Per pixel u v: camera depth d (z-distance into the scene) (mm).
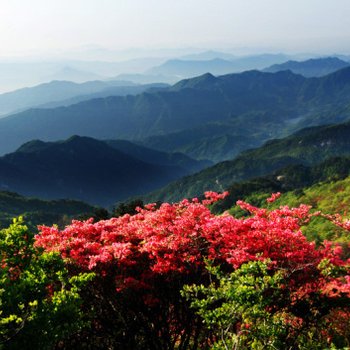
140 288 12766
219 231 13133
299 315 11438
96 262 12203
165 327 13336
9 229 9797
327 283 11969
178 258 12422
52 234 14078
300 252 11852
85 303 12836
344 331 11586
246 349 10492
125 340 13398
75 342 13008
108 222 15617
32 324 7754
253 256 11625
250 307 8797
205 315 8859
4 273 9094
